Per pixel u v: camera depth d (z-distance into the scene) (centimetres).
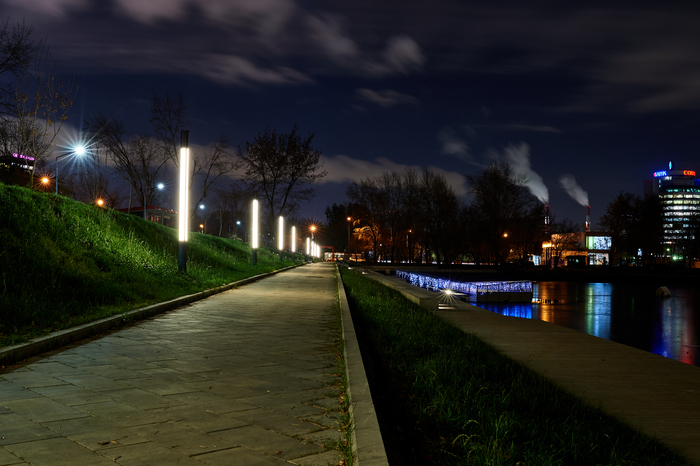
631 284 5081
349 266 5688
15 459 296
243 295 1466
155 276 1348
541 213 6066
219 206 7350
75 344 669
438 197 6500
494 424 427
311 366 590
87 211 1591
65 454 307
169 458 307
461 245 7119
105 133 4131
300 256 7569
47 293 854
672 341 1712
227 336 771
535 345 994
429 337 912
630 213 7912
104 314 835
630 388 682
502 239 6450
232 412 406
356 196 6894
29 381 479
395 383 574
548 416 508
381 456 303
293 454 323
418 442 399
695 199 15675
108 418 379
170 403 424
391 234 7038
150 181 4566
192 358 608
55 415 381
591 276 5428
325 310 1170
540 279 5478
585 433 450
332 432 368
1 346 573
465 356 745
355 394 445
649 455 432
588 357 885
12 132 1988
